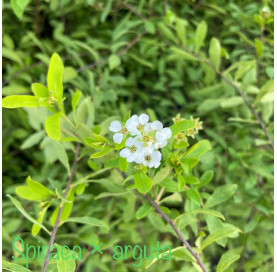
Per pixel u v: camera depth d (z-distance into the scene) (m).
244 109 0.20
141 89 0.27
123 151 0.12
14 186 0.20
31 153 0.24
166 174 0.13
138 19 0.24
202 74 0.24
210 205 0.15
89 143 0.13
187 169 0.13
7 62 0.24
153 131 0.12
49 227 0.19
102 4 0.23
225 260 0.13
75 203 0.21
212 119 0.22
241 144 0.19
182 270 0.17
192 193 0.15
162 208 0.15
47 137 0.19
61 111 0.14
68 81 0.21
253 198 0.18
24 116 0.22
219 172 0.20
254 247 0.19
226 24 0.24
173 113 0.24
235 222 0.19
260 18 0.20
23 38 0.23
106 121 0.16
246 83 0.20
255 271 0.18
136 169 0.14
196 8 0.24
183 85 0.25
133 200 0.17
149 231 0.19
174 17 0.21
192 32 0.24
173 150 0.17
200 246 0.15
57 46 0.24
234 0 0.24
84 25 0.25
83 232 0.19
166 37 0.23
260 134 0.20
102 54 0.24
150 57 0.25
